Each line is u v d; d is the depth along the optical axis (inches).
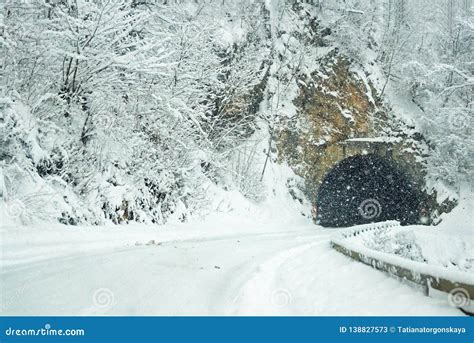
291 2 1633.9
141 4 819.4
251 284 265.7
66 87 561.0
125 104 667.4
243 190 1167.6
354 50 1679.4
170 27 888.9
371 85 1684.3
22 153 449.4
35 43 510.9
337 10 1715.1
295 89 1485.0
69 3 538.3
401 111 1673.2
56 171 511.5
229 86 1106.7
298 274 321.7
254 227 948.0
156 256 368.2
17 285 231.6
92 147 578.2
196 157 852.0
